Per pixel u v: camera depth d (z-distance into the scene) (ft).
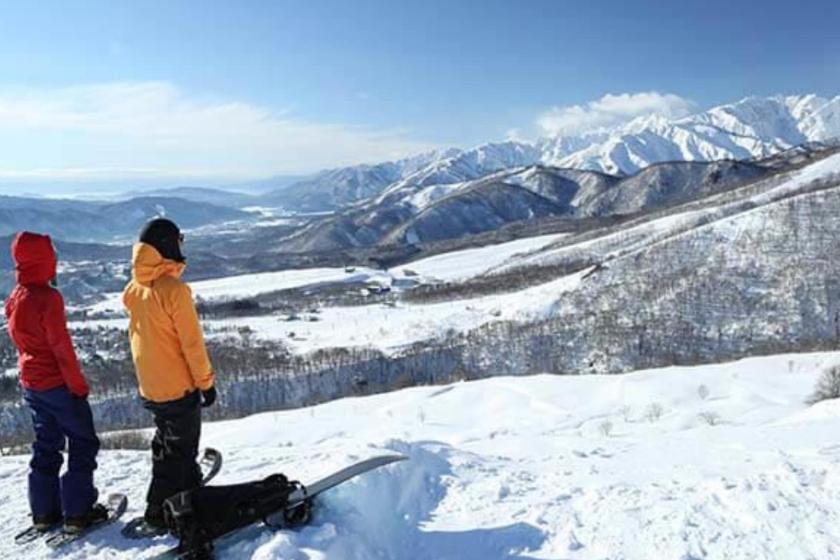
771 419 107.96
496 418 143.74
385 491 17.46
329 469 18.60
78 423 16.40
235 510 14.71
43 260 15.72
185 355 15.06
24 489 20.92
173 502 14.65
